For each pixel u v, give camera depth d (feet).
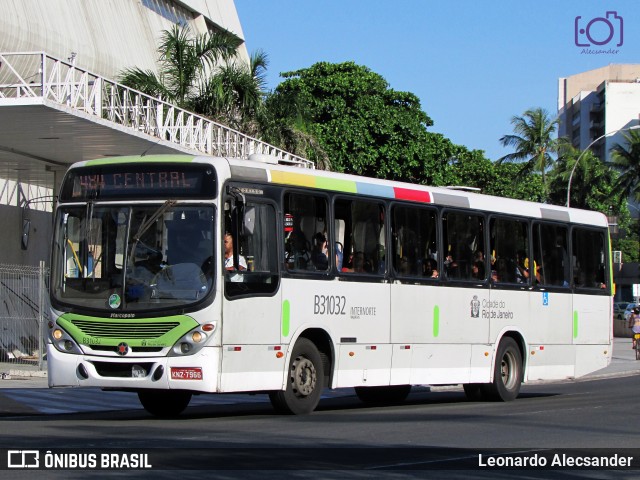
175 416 53.42
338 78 192.34
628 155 284.00
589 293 72.33
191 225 46.57
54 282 48.03
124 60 146.92
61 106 70.90
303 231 51.11
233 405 62.59
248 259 47.88
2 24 112.16
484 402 64.95
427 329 58.59
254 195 48.47
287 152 123.85
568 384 91.50
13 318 86.58
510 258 65.57
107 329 46.52
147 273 46.55
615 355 144.56
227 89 120.47
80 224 48.01
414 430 45.06
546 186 266.77
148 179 47.50
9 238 102.63
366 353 54.44
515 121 262.67
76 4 136.67
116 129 77.82
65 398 63.72
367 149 190.60
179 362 45.60
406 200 57.77
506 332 65.26
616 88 419.33
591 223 73.26
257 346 48.06
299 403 50.98
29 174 98.78
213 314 45.85
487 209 63.87
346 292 53.26
